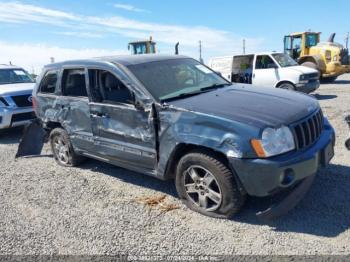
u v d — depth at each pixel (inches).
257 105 152.7
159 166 163.0
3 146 310.7
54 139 238.2
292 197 140.8
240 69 544.4
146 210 163.9
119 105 176.6
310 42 724.7
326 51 677.9
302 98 170.1
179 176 159.0
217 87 188.9
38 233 149.9
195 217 154.3
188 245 133.3
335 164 201.2
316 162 141.6
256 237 135.3
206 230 143.0
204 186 151.9
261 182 133.1
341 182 175.9
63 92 218.1
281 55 524.4
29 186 204.1
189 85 182.9
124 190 189.0
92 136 197.8
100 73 190.9
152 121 160.2
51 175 220.4
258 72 510.3
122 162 184.5
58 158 241.3
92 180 206.7
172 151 154.7
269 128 133.6
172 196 177.2
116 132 180.5
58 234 147.9
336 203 155.7
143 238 140.1
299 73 475.5
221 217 150.2
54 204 177.3
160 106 157.5
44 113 235.1
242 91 177.8
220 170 142.8
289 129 137.9
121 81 175.5
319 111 163.9
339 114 348.8
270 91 180.5
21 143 267.4
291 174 133.7
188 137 146.8
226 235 138.3
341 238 130.2
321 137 155.9
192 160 150.8
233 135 135.6
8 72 398.9
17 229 154.6
